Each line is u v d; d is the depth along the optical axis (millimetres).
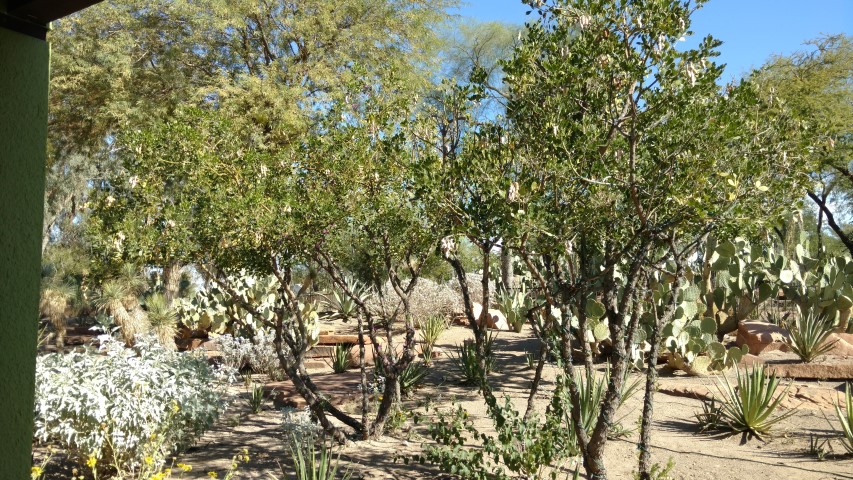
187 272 18109
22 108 1791
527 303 14141
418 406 8109
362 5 19094
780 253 10656
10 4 1753
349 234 6785
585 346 6203
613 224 4762
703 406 7383
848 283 10227
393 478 5484
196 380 6371
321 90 18609
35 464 5910
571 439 5352
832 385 8086
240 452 6430
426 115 6238
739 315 10750
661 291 9406
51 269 14586
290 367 6594
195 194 6379
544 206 4324
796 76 17969
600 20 4047
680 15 3896
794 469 5285
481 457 5070
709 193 4090
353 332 13742
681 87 4207
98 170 20516
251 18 18859
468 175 4473
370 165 6070
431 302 15469
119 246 6094
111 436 5375
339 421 7641
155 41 18734
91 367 5637
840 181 22359
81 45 17547
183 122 6582
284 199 5785
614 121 4297
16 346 1778
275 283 13141
